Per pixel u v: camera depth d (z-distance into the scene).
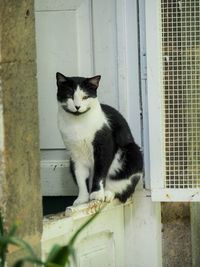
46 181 5.88
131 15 5.45
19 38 3.93
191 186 5.30
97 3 5.61
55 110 5.85
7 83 3.83
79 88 5.07
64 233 4.63
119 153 5.41
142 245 5.66
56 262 3.10
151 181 5.25
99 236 5.38
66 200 5.92
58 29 5.76
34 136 4.14
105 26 5.62
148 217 5.61
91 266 5.30
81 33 5.72
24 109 4.01
